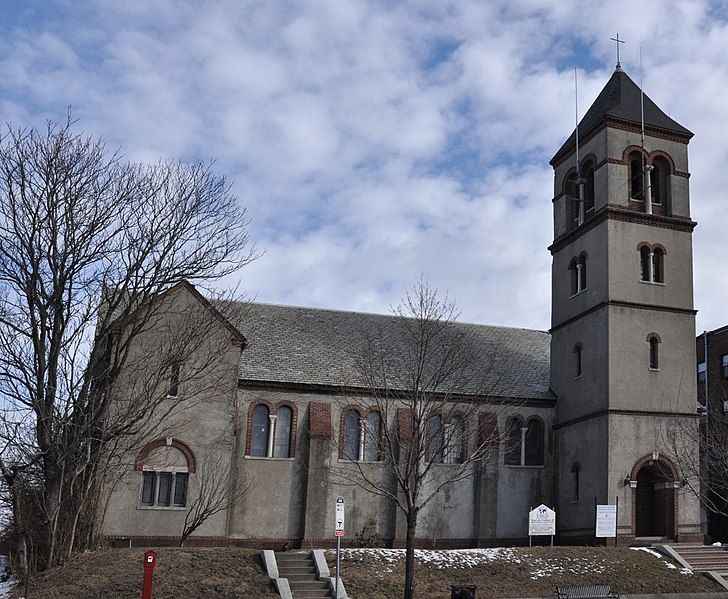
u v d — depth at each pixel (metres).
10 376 26.11
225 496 34.47
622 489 37.44
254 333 41.88
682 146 42.22
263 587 26.05
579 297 41.81
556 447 42.22
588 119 43.59
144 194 28.75
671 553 34.41
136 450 32.28
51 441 26.22
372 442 39.53
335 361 41.16
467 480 40.50
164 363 29.78
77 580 25.48
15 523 26.30
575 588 27.12
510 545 40.47
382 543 38.41
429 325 35.75
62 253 26.88
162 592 24.70
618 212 40.09
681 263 40.88
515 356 46.31
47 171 27.00
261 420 38.59
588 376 40.25
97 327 30.83
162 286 29.05
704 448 39.22
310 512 37.56
